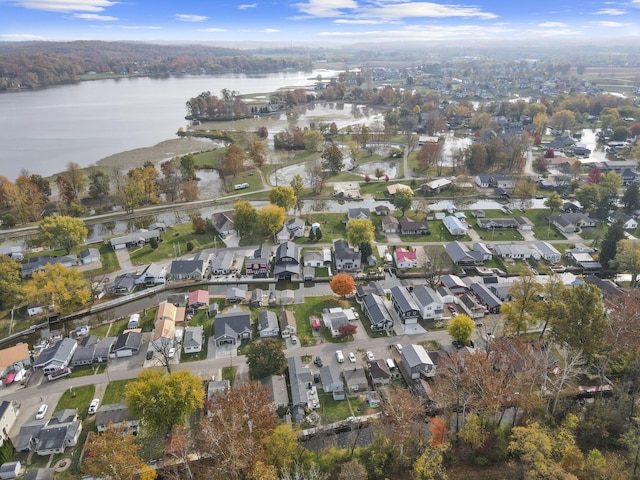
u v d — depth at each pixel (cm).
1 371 7294
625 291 9100
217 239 12406
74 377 7456
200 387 6312
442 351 7812
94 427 6456
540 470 4744
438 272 10400
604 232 12644
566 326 6900
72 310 9250
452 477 5378
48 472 5622
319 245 12031
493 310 9012
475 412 6147
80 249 11806
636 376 6906
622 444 5556
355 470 5128
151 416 5934
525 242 12212
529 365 6506
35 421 6531
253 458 5225
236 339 8294
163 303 9081
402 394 6162
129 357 7919
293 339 8269
